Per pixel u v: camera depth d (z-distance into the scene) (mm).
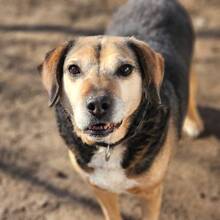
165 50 929
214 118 1200
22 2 1665
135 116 735
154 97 735
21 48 1451
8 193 1039
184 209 988
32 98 1284
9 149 1143
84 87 679
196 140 1147
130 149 758
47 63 744
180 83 903
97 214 990
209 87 1283
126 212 990
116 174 783
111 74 693
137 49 731
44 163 1105
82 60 703
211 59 1374
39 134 1181
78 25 1542
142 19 1004
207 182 1042
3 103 1272
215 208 985
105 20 1558
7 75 1357
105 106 663
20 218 987
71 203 1014
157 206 875
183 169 1075
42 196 1030
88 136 724
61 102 757
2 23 1568
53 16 1589
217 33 1468
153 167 780
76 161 795
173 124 827
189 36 1068
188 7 1590
